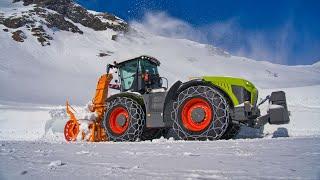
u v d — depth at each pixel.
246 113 5.91
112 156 3.24
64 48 85.19
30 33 85.62
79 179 2.00
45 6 102.94
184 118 6.22
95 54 85.62
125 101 7.09
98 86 8.24
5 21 87.06
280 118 5.97
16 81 55.56
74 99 45.78
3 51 72.69
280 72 107.94
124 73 8.02
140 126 6.84
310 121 9.75
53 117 10.98
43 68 68.75
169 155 3.16
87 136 7.95
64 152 3.79
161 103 6.68
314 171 1.95
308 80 100.69
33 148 4.48
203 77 6.32
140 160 2.84
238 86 6.11
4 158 3.19
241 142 4.46
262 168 2.16
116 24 108.94
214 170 2.16
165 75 75.75
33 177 2.10
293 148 3.34
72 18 105.69
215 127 5.90
